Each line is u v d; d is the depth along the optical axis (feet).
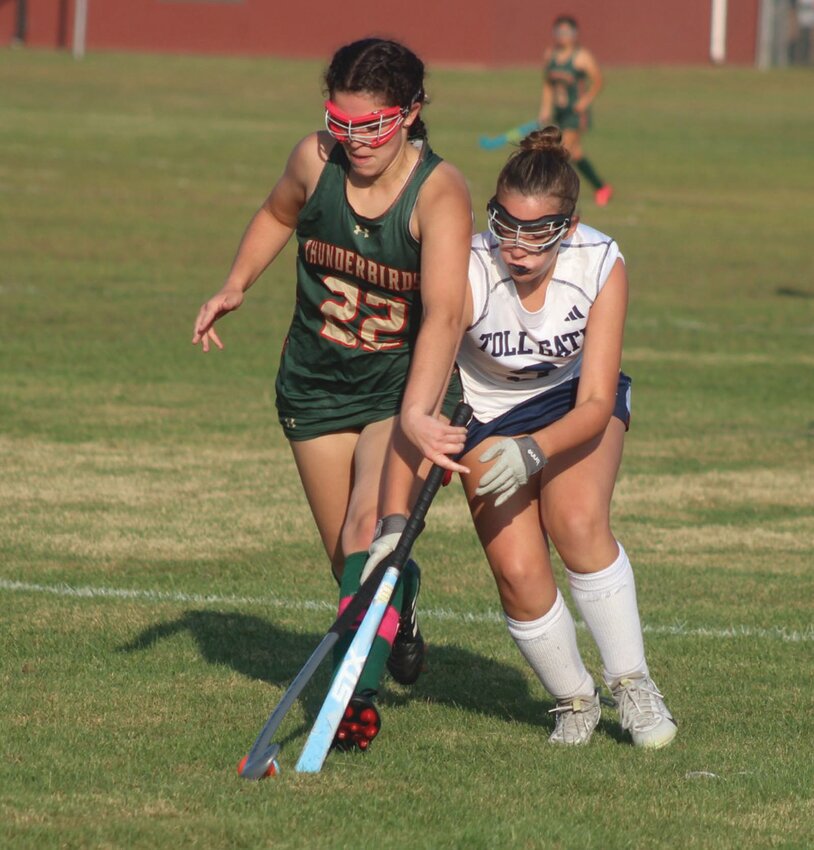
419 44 552.41
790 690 65.72
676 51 572.92
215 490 100.22
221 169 291.58
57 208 239.71
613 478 58.59
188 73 474.90
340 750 55.77
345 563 56.29
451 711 62.28
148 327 158.51
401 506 56.18
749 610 78.28
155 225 228.02
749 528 95.55
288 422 60.70
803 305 187.52
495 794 52.26
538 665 58.44
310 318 59.11
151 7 539.29
